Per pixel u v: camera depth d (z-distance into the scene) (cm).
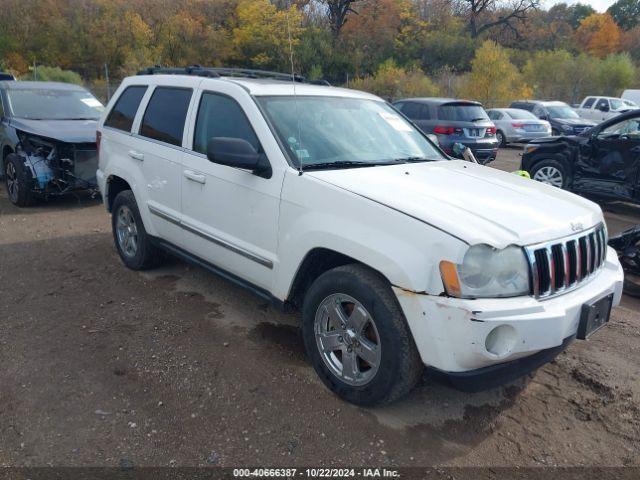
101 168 563
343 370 334
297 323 446
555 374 383
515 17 5756
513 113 2039
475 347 273
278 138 375
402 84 3303
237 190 391
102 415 322
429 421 327
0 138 870
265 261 374
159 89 498
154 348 400
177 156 450
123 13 4334
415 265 284
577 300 307
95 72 4312
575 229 321
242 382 359
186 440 303
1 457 287
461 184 361
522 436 318
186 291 504
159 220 482
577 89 3588
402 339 297
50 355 387
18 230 695
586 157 932
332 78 4541
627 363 400
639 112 871
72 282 521
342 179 341
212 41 4306
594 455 304
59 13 4303
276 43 3472
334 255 342
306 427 317
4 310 457
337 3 4762
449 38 4872
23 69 4128
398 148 432
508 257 284
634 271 574
